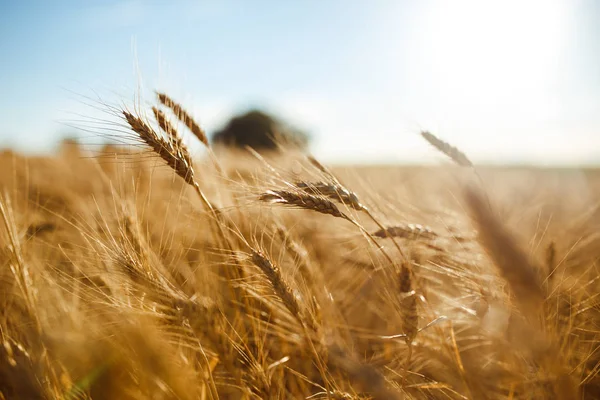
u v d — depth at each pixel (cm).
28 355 49
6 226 57
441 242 64
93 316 55
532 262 40
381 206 74
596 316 59
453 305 63
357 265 74
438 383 58
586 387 58
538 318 43
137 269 54
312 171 68
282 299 56
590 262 70
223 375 60
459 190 41
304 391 62
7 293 61
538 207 90
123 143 58
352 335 68
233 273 66
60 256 73
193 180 62
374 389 42
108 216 67
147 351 51
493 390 62
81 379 51
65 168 119
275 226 70
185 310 52
